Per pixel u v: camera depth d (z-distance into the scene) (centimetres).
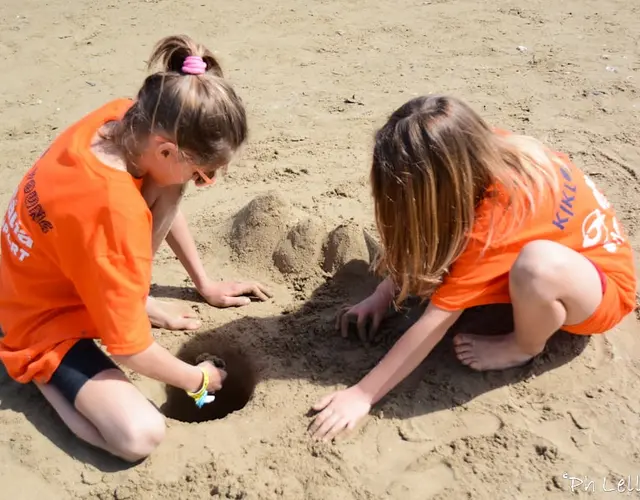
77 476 242
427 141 229
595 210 263
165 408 286
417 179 231
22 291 254
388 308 300
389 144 234
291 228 340
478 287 246
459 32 598
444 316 248
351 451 246
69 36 603
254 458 245
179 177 237
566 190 259
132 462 247
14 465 245
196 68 224
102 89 514
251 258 338
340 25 620
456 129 231
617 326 293
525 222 247
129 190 230
